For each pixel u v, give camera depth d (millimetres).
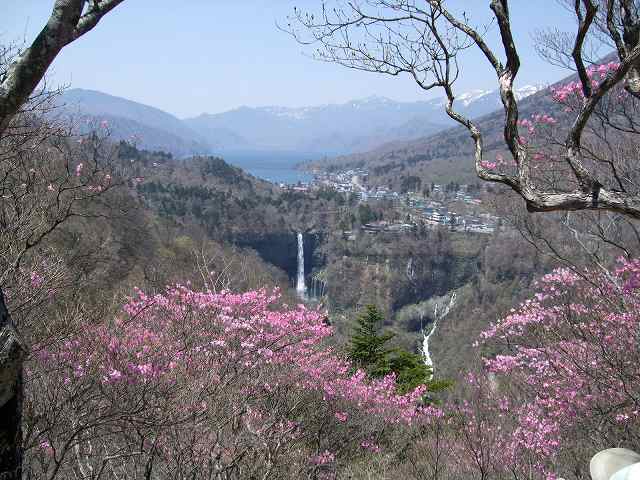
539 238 5863
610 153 5391
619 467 1361
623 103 5312
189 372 4438
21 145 5215
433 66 3674
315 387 6984
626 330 5059
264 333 5875
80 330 4020
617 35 3586
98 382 3648
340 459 6961
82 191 6523
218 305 5637
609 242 5430
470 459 5773
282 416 5574
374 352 12664
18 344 2195
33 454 3711
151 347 4234
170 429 3939
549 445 5328
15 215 5191
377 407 7832
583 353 5242
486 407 6047
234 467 4211
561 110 6031
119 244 14180
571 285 5855
